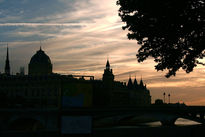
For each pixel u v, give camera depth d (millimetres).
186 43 35594
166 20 34281
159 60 37500
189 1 33438
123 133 42844
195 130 47031
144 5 34812
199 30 34125
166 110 74625
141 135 43875
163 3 33938
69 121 31125
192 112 79562
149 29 35562
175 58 35844
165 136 45750
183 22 33938
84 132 31156
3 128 53000
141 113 70062
